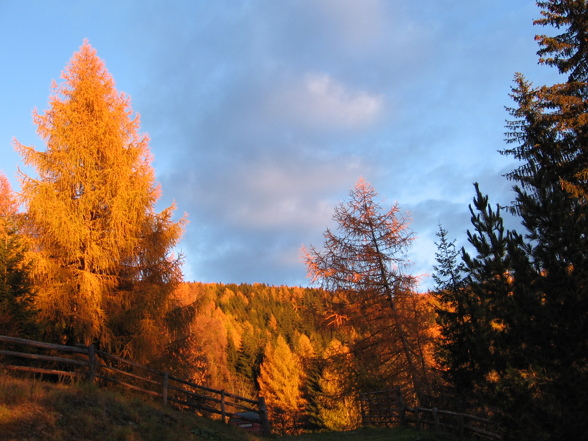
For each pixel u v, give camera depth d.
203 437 11.92
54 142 17.91
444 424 15.16
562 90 16.81
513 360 9.82
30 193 16.62
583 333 8.57
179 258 19.00
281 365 58.16
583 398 8.05
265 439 15.12
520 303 9.37
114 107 19.95
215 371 47.59
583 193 15.48
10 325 12.92
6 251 14.13
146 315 17.42
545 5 17.50
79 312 16.31
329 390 39.97
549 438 8.01
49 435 8.01
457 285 17.31
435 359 17.59
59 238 16.56
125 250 17.83
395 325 20.69
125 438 9.37
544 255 9.16
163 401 14.35
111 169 17.89
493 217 12.23
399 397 19.08
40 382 10.25
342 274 21.23
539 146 17.02
